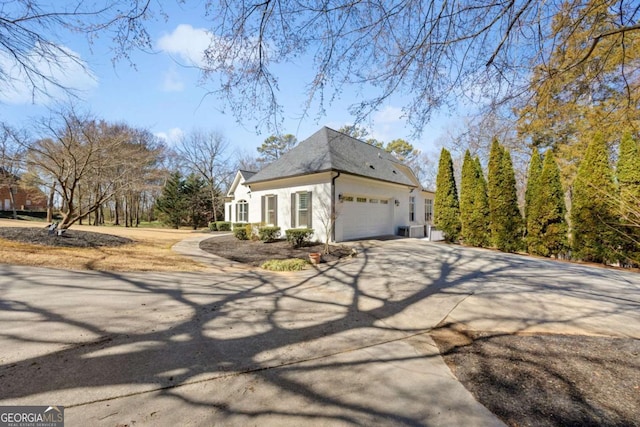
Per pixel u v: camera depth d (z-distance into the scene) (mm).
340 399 2264
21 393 2211
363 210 13930
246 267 7977
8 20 2938
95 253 7902
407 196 17594
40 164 8961
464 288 5789
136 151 17109
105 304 4328
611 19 2820
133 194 25250
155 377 2508
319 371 2691
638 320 4105
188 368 2682
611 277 6816
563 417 2066
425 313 4383
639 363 2857
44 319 3670
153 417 1997
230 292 5344
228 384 2443
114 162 12125
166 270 6910
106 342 3146
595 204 8797
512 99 3418
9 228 9102
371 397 2297
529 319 4141
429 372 2703
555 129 12586
